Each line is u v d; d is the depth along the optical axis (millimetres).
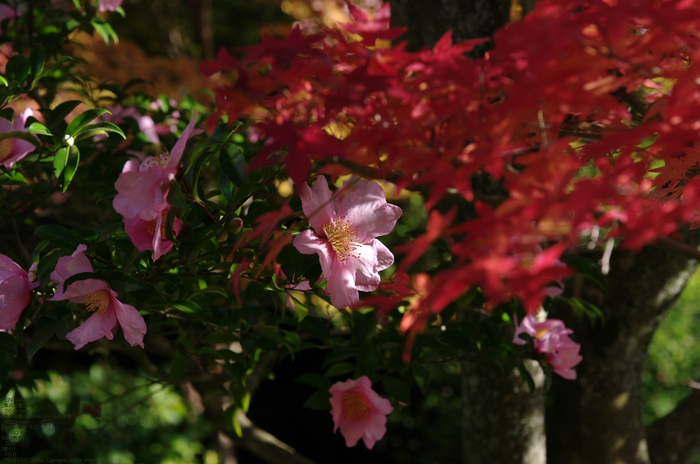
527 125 629
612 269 989
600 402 1014
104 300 696
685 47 593
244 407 856
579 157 661
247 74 597
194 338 860
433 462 2354
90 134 786
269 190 727
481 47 903
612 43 569
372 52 619
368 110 630
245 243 661
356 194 709
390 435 2658
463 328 809
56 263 699
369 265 709
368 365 786
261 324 854
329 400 786
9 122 770
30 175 858
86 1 926
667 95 626
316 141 587
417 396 2588
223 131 709
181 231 687
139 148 945
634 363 1017
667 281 974
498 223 572
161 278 721
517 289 569
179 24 3557
